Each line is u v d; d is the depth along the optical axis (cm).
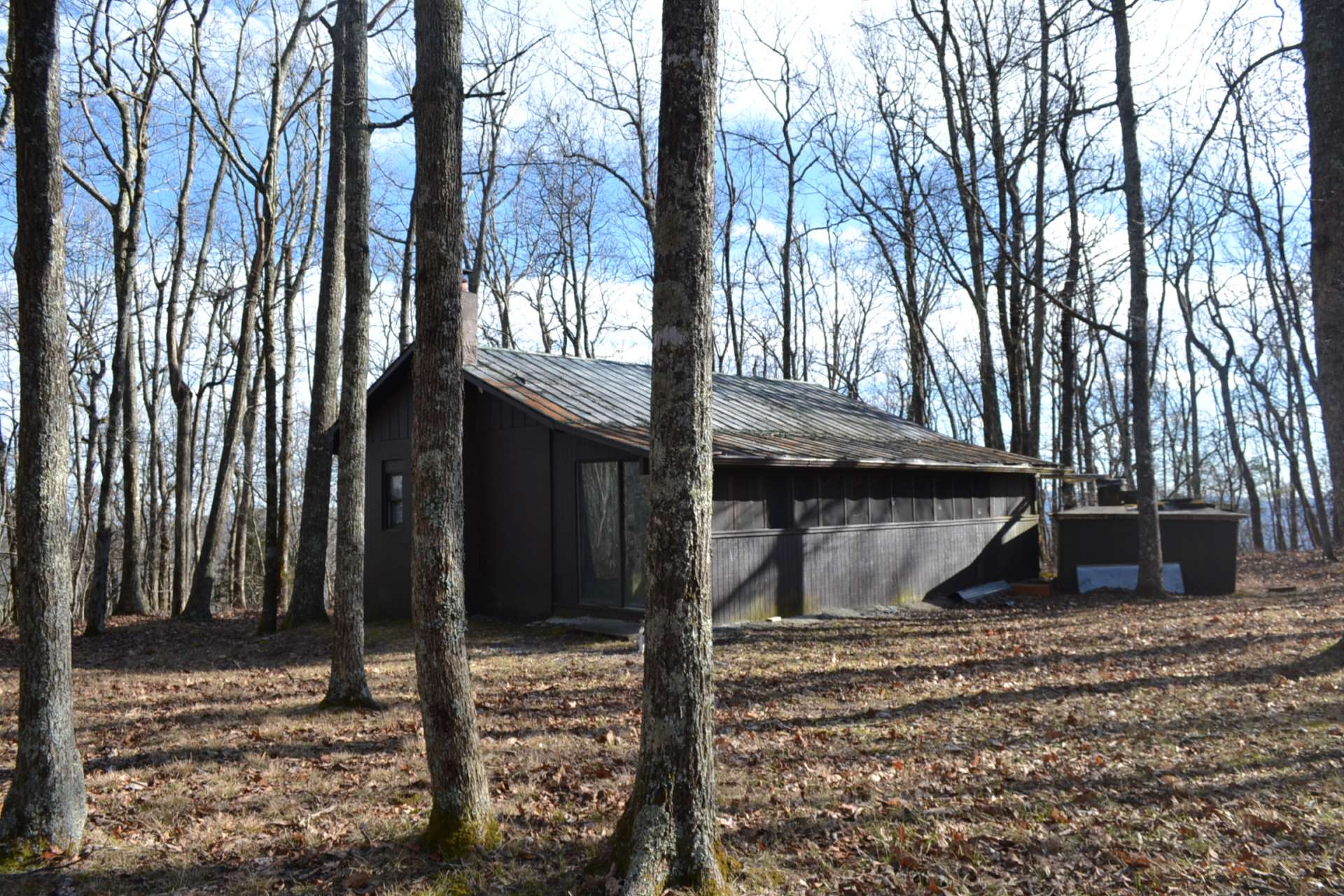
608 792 595
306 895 454
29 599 502
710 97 434
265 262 1869
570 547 1416
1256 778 604
